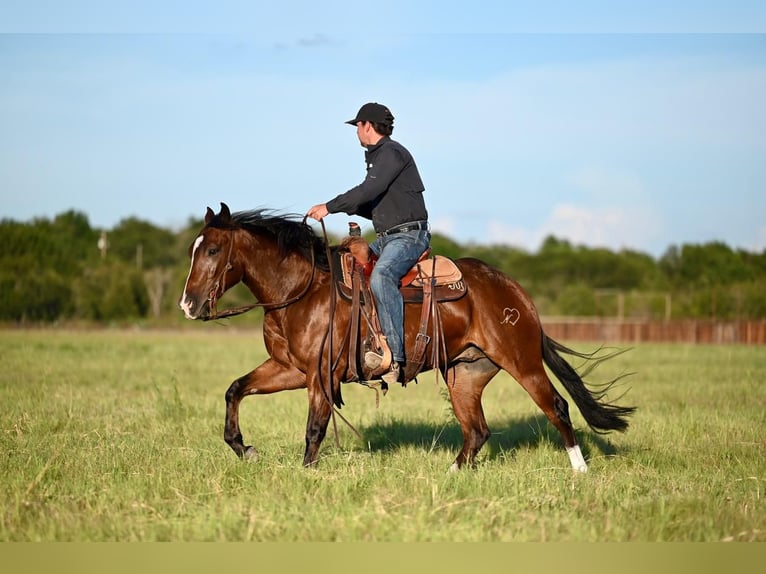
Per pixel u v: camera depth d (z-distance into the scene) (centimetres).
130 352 3594
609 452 1287
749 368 2912
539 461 1199
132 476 1017
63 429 1409
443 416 1627
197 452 1169
